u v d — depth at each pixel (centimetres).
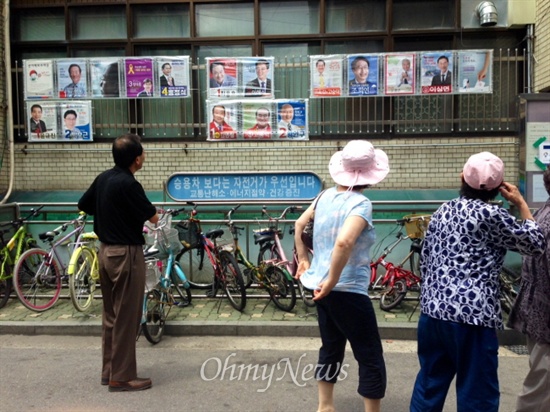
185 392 399
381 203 627
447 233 278
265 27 748
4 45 742
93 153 753
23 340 532
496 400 266
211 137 724
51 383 417
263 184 673
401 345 511
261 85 715
